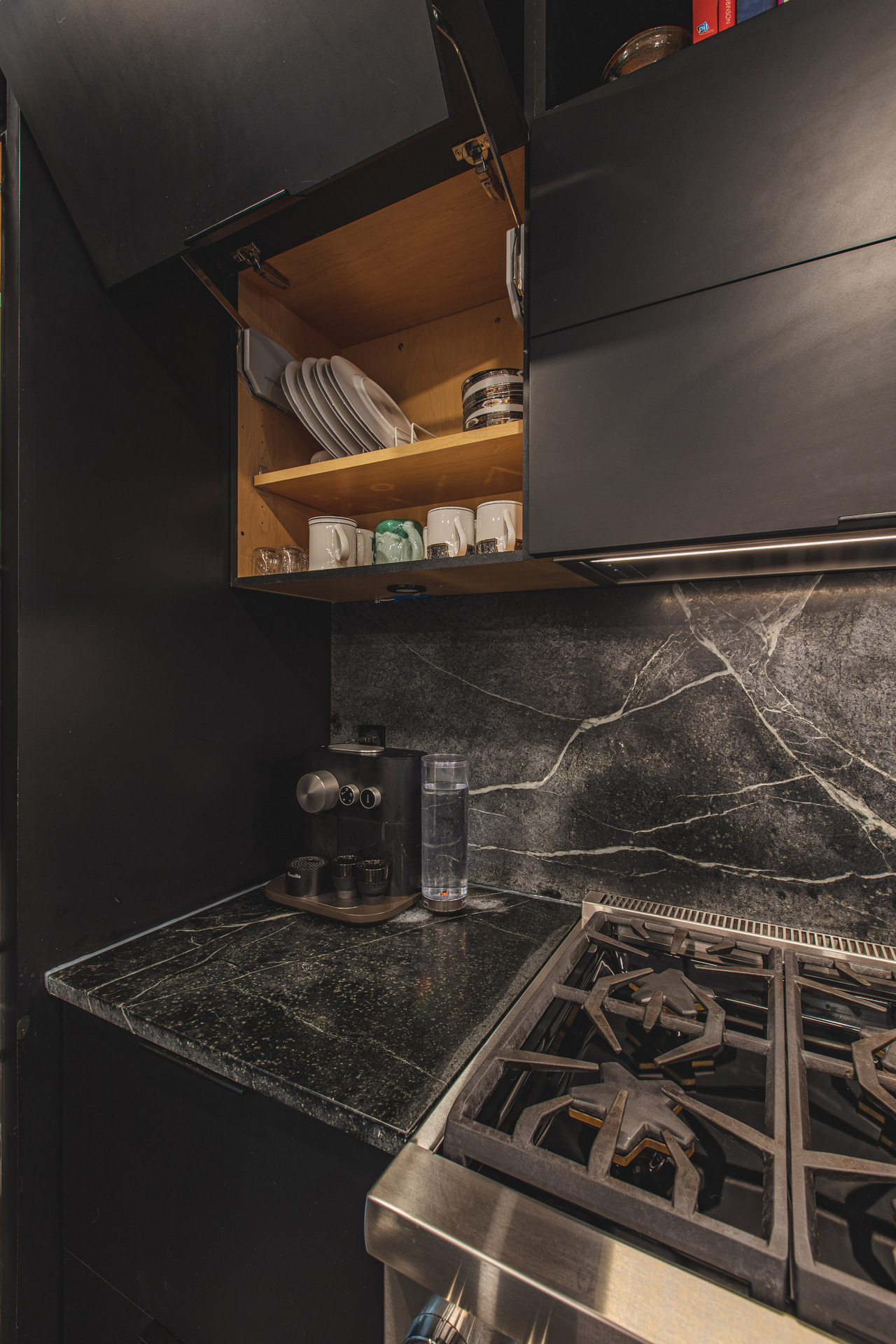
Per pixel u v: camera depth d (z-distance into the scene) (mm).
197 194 762
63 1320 841
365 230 935
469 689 1191
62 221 837
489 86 674
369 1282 553
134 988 777
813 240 578
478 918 1018
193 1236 689
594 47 918
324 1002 744
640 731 1019
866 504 559
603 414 694
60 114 761
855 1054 580
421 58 595
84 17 675
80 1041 815
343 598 1289
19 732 787
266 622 1202
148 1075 734
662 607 1002
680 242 645
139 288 947
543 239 735
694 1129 549
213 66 668
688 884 976
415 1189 466
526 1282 395
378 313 1184
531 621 1122
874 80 548
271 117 681
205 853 1071
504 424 834
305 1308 596
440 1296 434
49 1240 828
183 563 1024
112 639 905
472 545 974
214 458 1085
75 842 855
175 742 1012
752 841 928
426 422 1218
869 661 854
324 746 1248
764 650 923
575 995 697
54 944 830
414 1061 627
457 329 1185
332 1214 580
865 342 557
